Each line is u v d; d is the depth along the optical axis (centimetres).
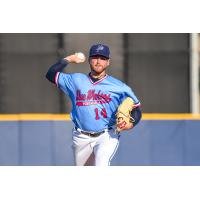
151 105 3228
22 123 2666
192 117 2683
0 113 3219
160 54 3222
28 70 3216
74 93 2084
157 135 2673
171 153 2678
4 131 2662
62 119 2667
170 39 3216
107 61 2056
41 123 2667
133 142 2670
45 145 2667
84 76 2080
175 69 3228
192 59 3219
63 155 2673
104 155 2080
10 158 2666
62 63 2116
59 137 2670
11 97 3228
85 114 2073
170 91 3228
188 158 2686
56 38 3192
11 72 3219
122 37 3181
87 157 2142
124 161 2667
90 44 3172
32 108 3228
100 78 2069
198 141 2683
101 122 2078
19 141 2666
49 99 3216
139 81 3222
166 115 2723
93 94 2064
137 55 3203
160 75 3222
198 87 3222
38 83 3222
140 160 2670
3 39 3197
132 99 2080
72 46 3175
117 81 2078
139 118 2111
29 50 3203
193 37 3209
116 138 2106
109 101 2067
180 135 2680
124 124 2059
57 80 2098
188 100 3228
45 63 3206
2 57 3209
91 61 2048
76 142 2116
